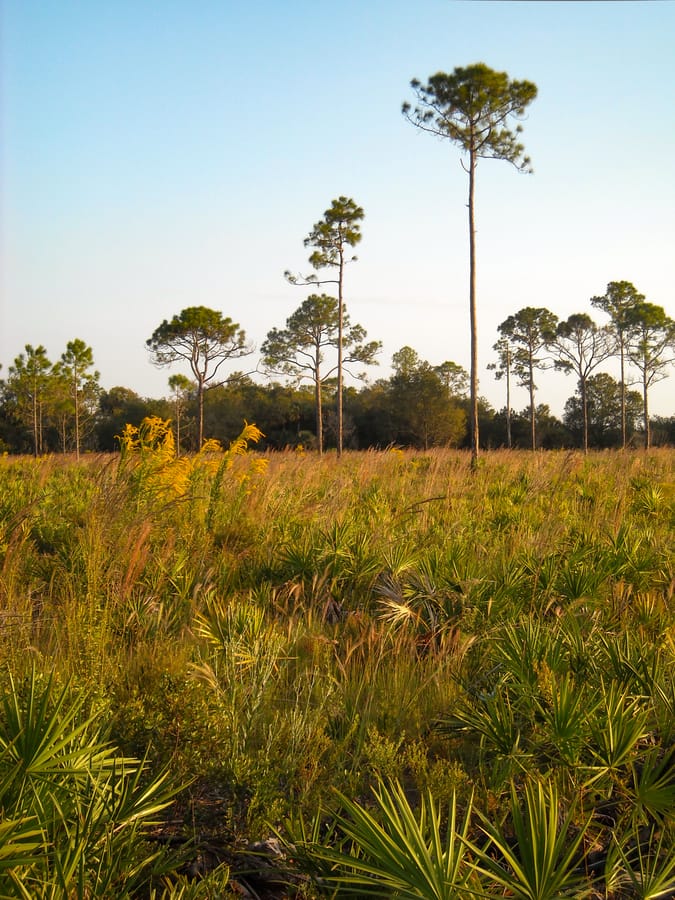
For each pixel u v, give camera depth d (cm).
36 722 261
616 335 5878
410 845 234
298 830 288
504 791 324
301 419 6128
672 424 6078
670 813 295
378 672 474
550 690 351
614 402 6875
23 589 596
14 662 400
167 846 277
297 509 916
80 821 244
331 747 364
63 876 213
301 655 490
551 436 6906
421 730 397
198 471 922
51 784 247
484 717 358
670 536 819
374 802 328
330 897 250
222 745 331
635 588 626
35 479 1273
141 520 654
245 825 302
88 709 332
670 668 405
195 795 324
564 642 443
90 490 922
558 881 230
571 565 624
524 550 688
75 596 542
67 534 739
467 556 662
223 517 814
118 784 275
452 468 1480
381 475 1334
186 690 344
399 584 624
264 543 750
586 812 308
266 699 398
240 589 643
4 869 209
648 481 1241
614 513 852
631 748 326
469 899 229
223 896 246
